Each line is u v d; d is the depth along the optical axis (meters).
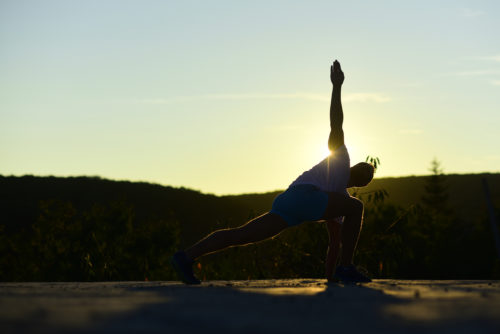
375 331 1.79
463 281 5.57
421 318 2.10
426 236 32.97
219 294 3.28
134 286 4.53
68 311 2.29
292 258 12.76
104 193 78.12
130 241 21.72
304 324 1.95
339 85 5.00
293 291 3.56
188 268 4.70
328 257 5.29
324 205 4.70
